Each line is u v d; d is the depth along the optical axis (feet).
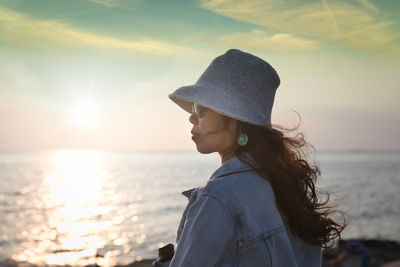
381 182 247.29
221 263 3.50
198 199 3.67
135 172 386.73
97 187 230.27
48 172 390.42
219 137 4.11
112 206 147.23
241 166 3.86
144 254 69.92
